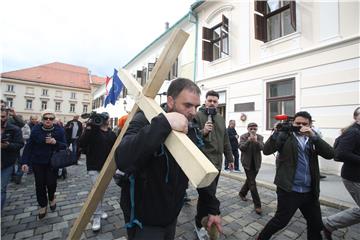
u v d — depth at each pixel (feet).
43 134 11.16
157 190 3.78
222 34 32.19
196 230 9.20
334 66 20.38
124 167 3.15
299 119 8.16
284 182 7.79
